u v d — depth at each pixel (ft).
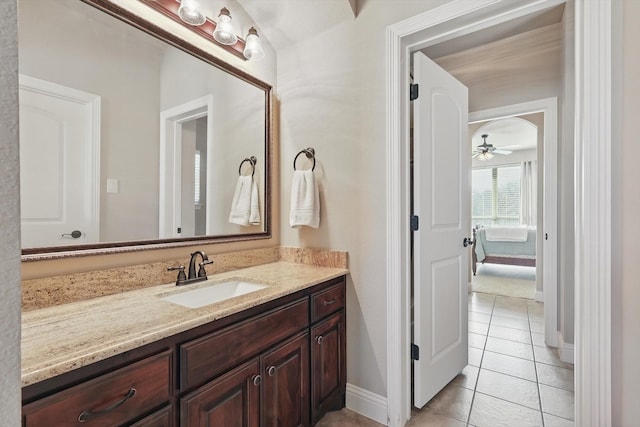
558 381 6.80
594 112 3.76
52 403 2.36
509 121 15.76
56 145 3.92
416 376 5.77
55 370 2.31
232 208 6.14
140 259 4.66
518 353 8.15
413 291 6.07
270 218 6.88
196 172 5.52
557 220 8.66
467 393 6.42
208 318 3.40
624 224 3.65
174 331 3.08
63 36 4.00
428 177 6.02
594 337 3.77
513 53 9.01
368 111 5.76
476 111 9.75
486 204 26.11
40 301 3.63
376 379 5.69
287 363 4.55
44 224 3.77
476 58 9.49
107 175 4.38
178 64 5.24
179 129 5.27
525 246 19.17
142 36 4.78
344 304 5.97
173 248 5.07
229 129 6.07
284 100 7.02
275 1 6.12
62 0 4.00
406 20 5.28
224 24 5.32
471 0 4.66
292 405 4.65
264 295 4.17
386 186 5.54
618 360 3.68
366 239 5.82
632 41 3.62
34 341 2.73
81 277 3.97
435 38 5.38
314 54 6.52
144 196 4.79
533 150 23.85
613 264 3.70
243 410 3.87
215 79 5.82
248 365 3.94
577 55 3.93
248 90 6.44
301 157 6.75
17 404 1.15
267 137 6.82
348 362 6.04
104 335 2.86
